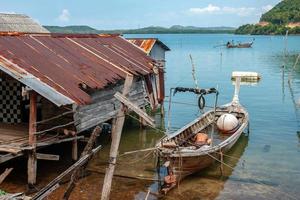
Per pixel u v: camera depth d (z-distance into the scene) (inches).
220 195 654.5
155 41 1379.2
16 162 747.4
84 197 623.8
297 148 919.0
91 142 453.4
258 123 1157.1
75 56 838.5
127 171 749.3
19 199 429.4
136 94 978.7
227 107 1087.0
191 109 1320.1
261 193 665.0
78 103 651.5
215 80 2009.1
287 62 2891.2
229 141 797.2
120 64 924.6
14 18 1248.2
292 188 687.7
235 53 3868.1
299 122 1165.7
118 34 1178.6
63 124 708.0
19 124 761.0
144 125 1055.6
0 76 671.1
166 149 663.8
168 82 1914.4
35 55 732.0
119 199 626.5
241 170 772.0
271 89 1759.4
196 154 676.1
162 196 642.8
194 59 3233.3
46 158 647.8
